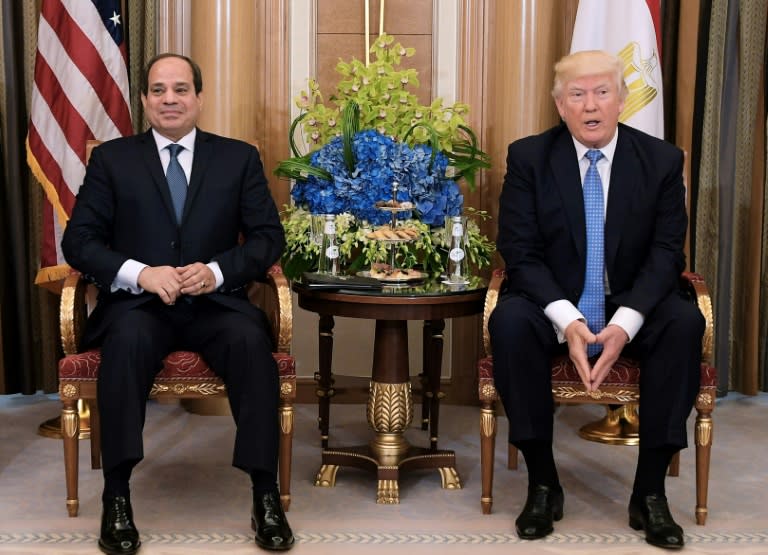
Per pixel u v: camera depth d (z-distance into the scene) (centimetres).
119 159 326
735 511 322
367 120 372
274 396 296
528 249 322
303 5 446
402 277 346
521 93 425
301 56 447
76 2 401
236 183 331
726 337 468
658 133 405
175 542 291
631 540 296
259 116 446
